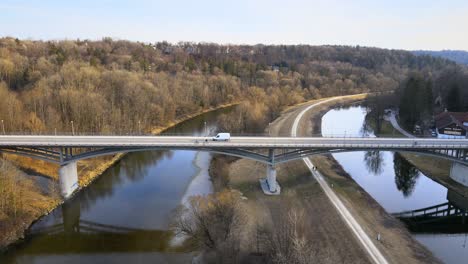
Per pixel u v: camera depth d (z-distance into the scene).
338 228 42.78
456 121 85.38
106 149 51.28
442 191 59.28
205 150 52.00
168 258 37.66
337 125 111.88
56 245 40.44
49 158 50.88
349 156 80.81
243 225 40.94
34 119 68.12
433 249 41.19
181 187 57.06
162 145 50.66
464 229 46.47
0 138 53.59
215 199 44.00
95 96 80.25
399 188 60.59
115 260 37.34
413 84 102.31
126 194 54.47
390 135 94.75
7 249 38.81
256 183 57.78
